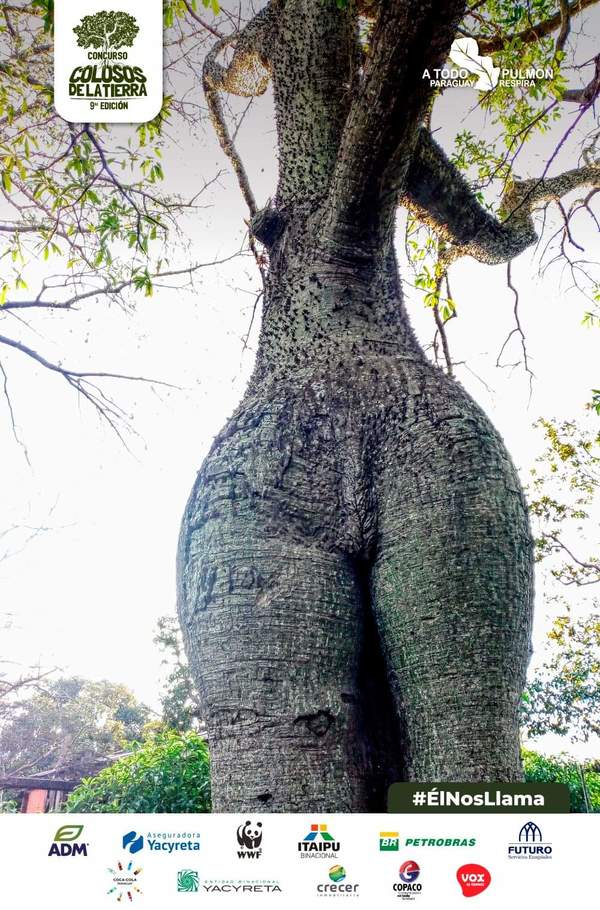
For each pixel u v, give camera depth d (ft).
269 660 7.84
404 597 8.00
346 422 8.96
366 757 7.91
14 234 16.53
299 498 8.55
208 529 8.57
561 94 13.09
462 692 7.59
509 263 18.15
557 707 45.68
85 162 13.41
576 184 14.30
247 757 7.63
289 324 10.14
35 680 32.35
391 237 10.43
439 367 9.86
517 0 15.85
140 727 87.76
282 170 11.25
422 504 8.21
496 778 7.44
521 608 8.03
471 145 16.97
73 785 40.16
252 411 9.32
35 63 14.96
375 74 8.43
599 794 30.17
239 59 14.11
